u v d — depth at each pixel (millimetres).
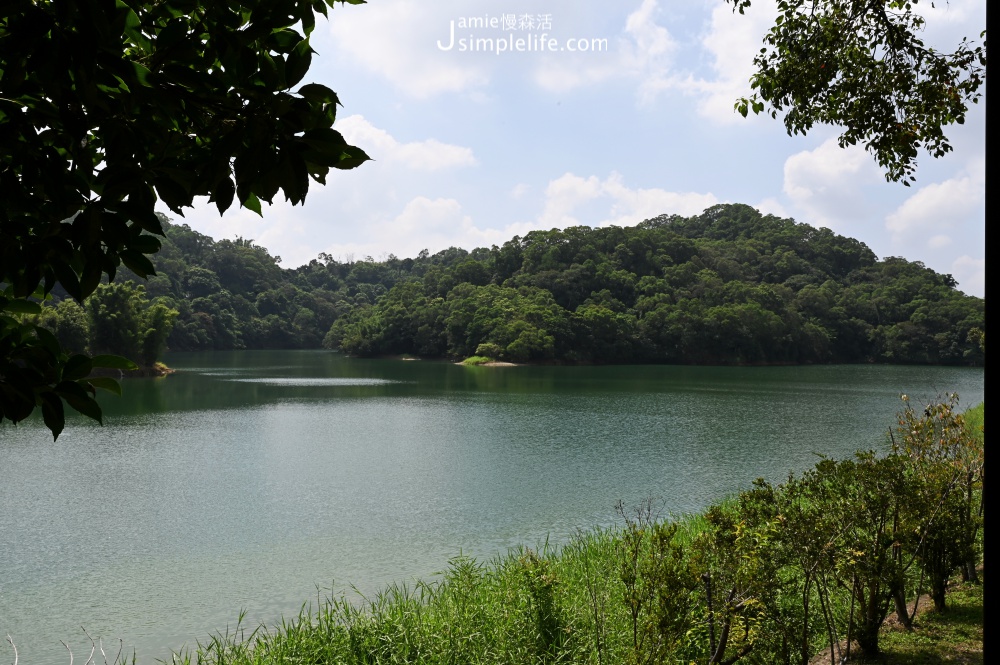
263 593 9531
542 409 33688
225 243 124688
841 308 91125
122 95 1586
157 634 8203
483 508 14328
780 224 122750
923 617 5551
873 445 22844
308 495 15531
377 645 5527
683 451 21672
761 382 53438
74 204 1598
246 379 52156
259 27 1676
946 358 84062
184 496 15367
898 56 6191
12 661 7523
